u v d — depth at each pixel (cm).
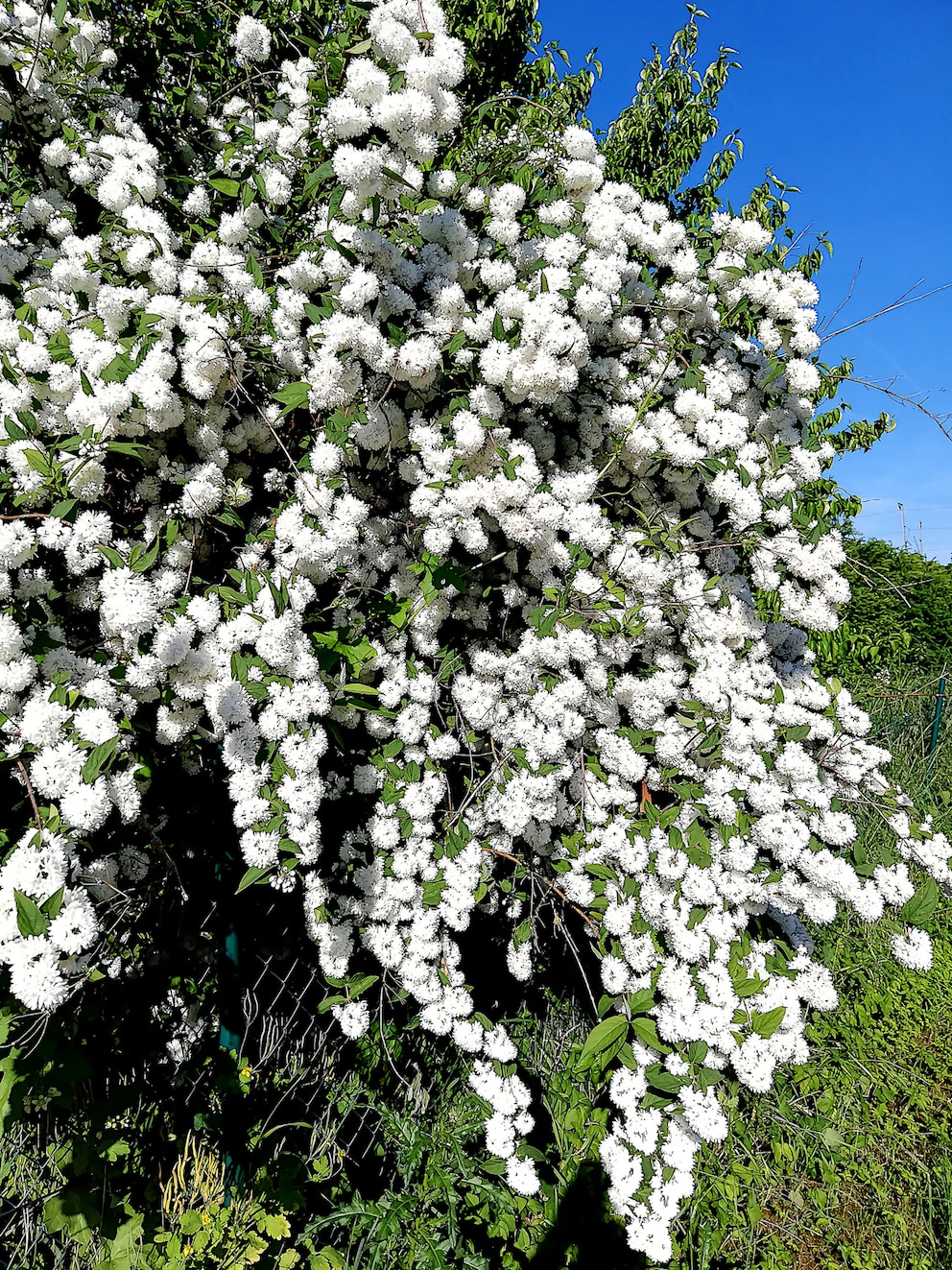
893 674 665
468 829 212
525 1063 283
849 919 408
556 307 198
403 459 213
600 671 224
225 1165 228
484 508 211
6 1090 183
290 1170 222
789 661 300
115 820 211
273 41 265
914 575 780
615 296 229
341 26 235
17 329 178
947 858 242
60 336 180
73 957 134
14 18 216
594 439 241
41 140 233
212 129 270
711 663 232
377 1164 254
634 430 230
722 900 205
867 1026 384
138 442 189
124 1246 197
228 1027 243
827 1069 347
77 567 169
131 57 249
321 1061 268
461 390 209
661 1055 190
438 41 173
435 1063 284
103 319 188
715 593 243
